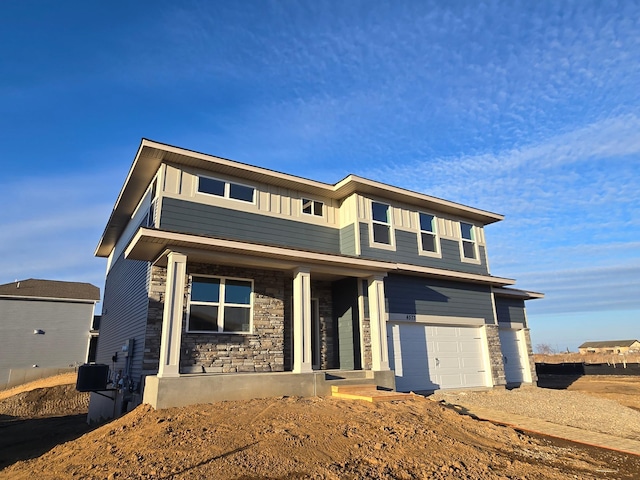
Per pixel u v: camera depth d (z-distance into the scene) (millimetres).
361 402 9055
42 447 9312
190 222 11086
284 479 5238
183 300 9414
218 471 5340
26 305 27656
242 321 11180
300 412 7816
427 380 13656
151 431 6840
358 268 12188
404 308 13656
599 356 46719
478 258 16797
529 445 7402
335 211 14406
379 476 5445
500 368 15555
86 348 28516
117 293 16016
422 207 15664
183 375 8742
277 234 12664
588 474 5980
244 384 9133
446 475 5609
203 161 11312
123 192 13492
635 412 11469
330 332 13508
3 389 25578
